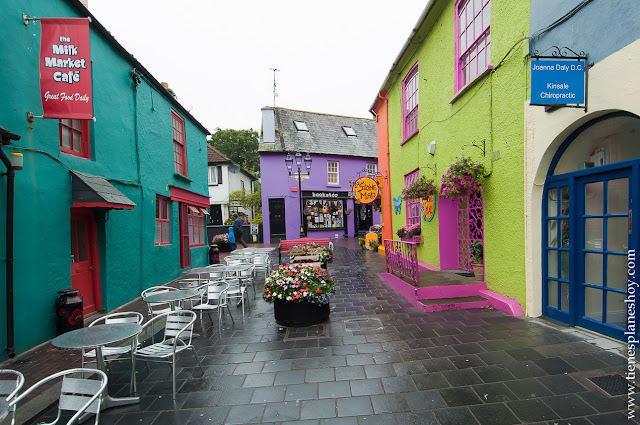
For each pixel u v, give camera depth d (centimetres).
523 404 253
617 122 336
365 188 1165
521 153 442
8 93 403
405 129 948
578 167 383
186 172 1007
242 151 3569
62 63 419
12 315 393
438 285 540
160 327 507
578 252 379
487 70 500
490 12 512
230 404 279
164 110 852
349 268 953
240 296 574
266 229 1838
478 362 322
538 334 376
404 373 311
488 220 528
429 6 669
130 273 669
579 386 271
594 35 323
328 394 284
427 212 771
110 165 616
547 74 328
